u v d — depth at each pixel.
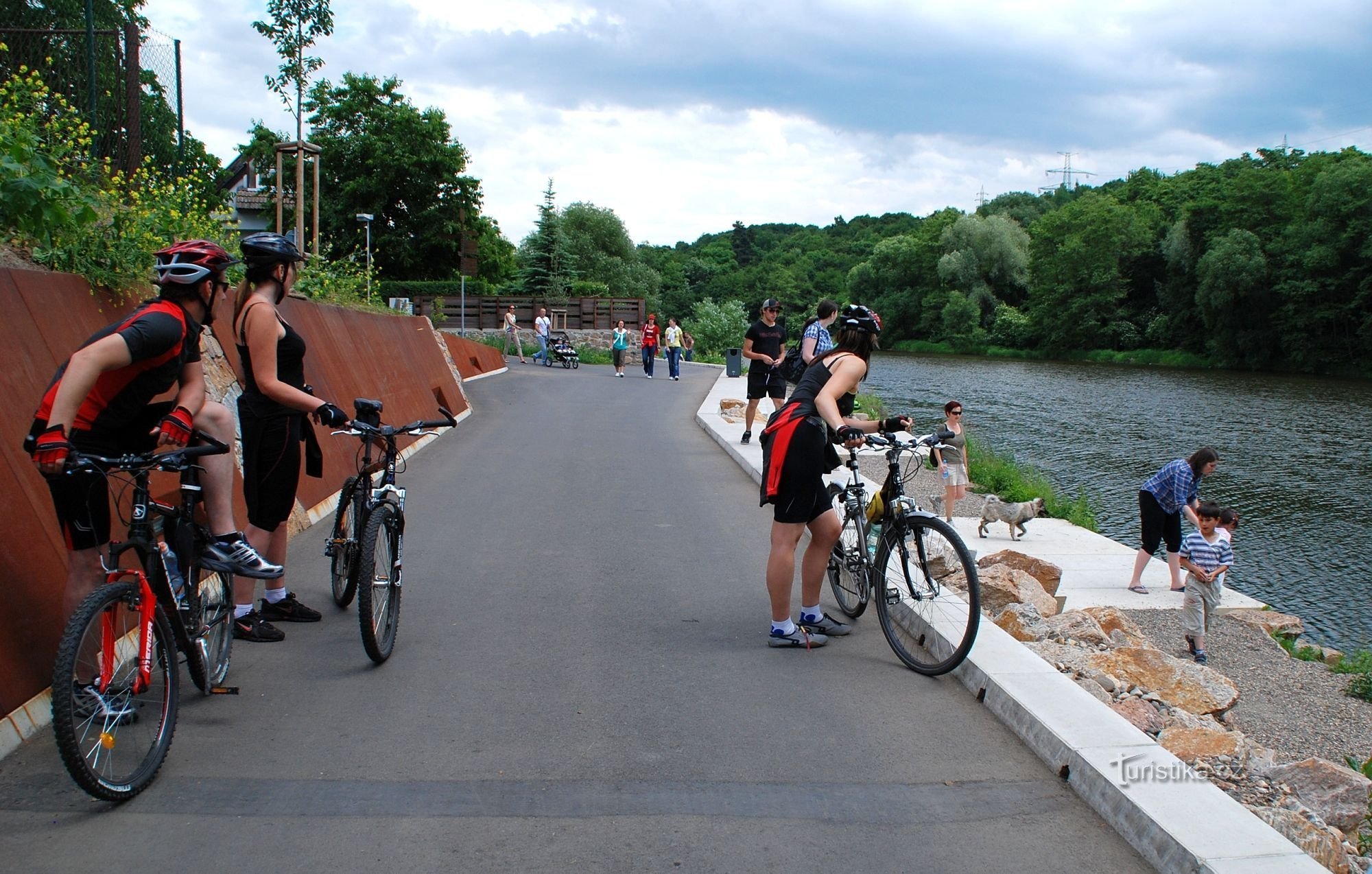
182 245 3.90
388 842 3.15
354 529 5.50
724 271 150.75
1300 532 17.38
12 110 8.73
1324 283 59.81
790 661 4.97
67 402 3.35
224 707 4.22
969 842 3.25
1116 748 3.65
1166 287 76.94
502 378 25.94
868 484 10.92
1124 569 10.94
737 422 15.62
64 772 3.55
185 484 4.02
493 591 6.11
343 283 15.34
